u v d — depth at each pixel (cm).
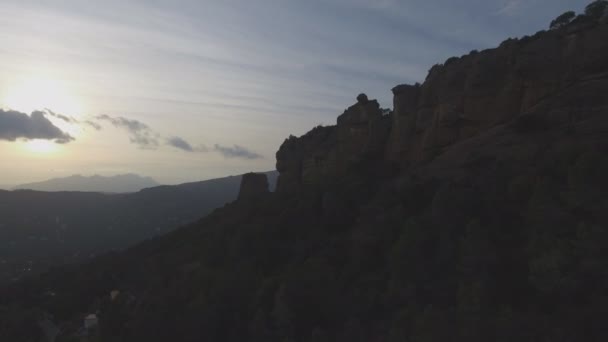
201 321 3584
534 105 4025
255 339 3284
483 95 4391
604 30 3838
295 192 6000
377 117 5812
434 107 4888
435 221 3266
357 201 4619
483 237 2794
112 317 4200
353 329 2870
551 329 2052
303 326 3225
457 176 3788
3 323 5169
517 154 3588
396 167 5122
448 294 2684
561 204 2734
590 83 3747
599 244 2295
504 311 2222
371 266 3484
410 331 2519
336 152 6050
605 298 2078
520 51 4250
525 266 2544
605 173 2755
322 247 4128
